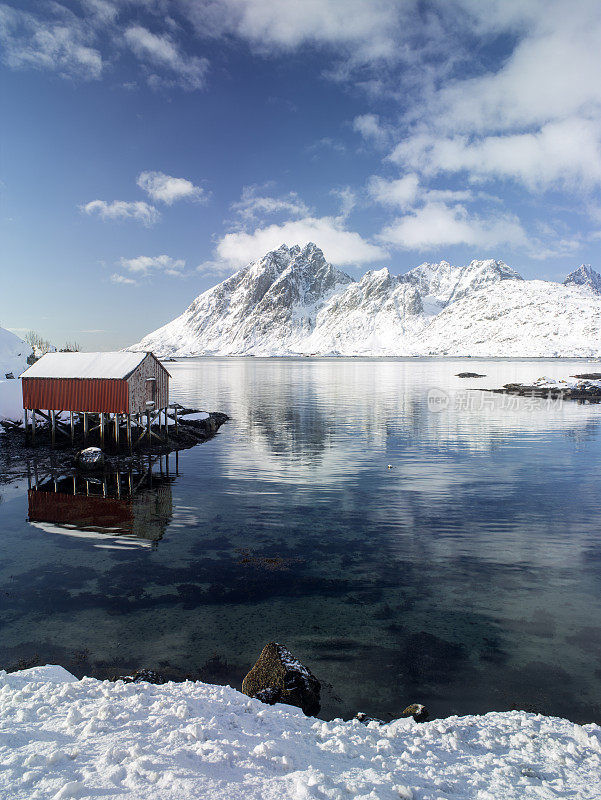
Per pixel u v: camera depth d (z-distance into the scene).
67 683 7.81
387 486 26.50
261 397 80.88
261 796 5.04
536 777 6.18
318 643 11.62
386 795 5.26
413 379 123.62
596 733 7.51
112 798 4.79
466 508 22.55
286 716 7.56
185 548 17.97
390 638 11.82
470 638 11.80
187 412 54.16
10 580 15.30
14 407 44.84
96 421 41.62
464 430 46.41
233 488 26.59
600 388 85.50
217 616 12.97
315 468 31.09
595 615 12.92
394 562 16.50
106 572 15.91
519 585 14.73
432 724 7.72
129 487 27.39
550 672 10.39
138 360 38.50
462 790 5.73
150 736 6.14
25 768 5.27
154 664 10.80
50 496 25.88
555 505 22.92
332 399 77.12
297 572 15.75
